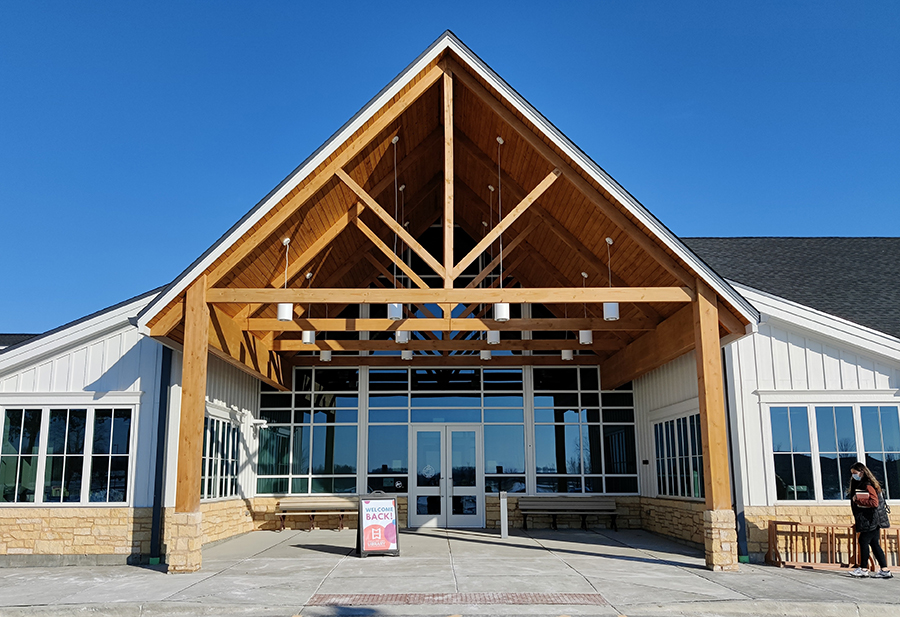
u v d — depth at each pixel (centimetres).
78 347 1323
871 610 843
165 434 1270
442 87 1244
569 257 1452
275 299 1110
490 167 1361
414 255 1817
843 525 1134
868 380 1277
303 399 1759
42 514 1257
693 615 831
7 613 850
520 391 1766
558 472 1730
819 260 1786
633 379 1695
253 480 1700
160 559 1222
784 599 867
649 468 1661
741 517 1223
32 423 1298
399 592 915
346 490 1720
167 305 1123
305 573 1060
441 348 1538
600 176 1135
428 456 1739
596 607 830
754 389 1273
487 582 979
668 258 1149
